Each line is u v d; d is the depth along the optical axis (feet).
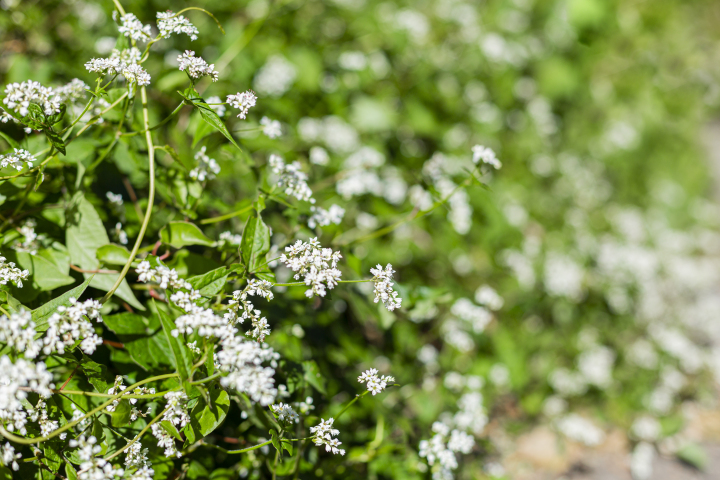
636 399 14.11
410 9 15.90
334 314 8.64
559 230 17.06
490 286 13.50
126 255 5.65
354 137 11.77
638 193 20.97
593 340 15.01
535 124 18.03
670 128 24.77
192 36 5.15
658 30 26.17
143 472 4.68
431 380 9.73
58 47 9.92
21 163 5.20
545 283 14.56
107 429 5.26
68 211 5.95
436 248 12.25
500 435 11.49
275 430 5.39
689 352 15.67
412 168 12.32
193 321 4.46
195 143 6.08
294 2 11.57
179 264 5.95
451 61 15.87
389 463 7.40
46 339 4.26
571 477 11.84
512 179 16.42
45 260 5.63
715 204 24.34
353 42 13.91
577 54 20.76
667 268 18.99
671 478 12.55
